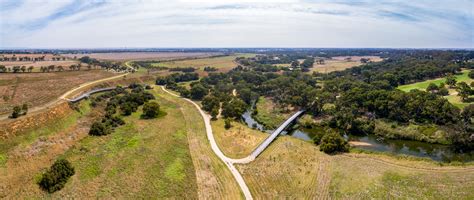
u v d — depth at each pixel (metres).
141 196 59.44
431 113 103.62
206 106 134.75
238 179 68.00
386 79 165.00
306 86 154.62
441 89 132.62
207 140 93.75
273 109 139.00
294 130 110.56
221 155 81.88
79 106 118.88
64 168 64.81
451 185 62.22
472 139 82.94
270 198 60.25
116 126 106.00
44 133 85.44
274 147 88.31
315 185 65.06
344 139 92.94
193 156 80.88
